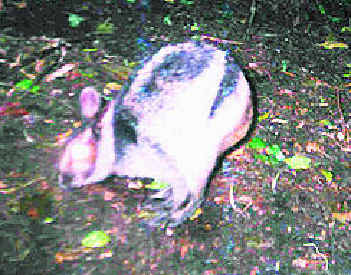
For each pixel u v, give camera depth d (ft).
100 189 3.72
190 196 3.53
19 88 4.17
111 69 4.46
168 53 3.62
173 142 3.40
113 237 3.50
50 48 4.54
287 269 3.50
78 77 4.34
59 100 4.15
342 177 4.05
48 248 3.40
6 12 4.78
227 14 5.38
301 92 4.66
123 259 3.42
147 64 3.60
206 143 3.44
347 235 3.72
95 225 3.54
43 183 3.67
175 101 3.43
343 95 4.73
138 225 3.58
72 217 3.56
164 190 3.74
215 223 3.65
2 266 3.29
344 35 5.44
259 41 5.13
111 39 4.75
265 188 3.89
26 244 3.40
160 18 5.11
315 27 5.48
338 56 5.16
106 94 4.21
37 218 3.52
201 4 5.44
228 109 3.50
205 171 3.49
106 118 3.47
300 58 5.05
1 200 3.57
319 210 3.82
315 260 3.56
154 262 3.43
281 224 3.71
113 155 3.50
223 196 3.80
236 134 3.64
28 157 3.78
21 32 4.63
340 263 3.57
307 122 4.41
